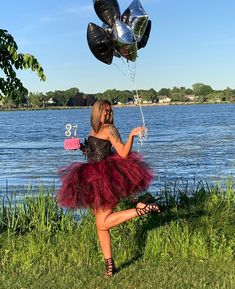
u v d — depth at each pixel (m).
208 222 6.68
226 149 28.67
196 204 7.29
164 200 7.48
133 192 5.47
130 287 5.26
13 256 6.17
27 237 6.63
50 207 7.28
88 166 5.41
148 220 6.75
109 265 5.58
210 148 29.62
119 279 5.49
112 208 5.46
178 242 6.35
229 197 7.34
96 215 5.49
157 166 21.42
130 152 5.56
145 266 5.87
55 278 5.57
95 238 6.43
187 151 28.14
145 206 5.41
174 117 88.38
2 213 7.32
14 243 6.52
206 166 21.08
